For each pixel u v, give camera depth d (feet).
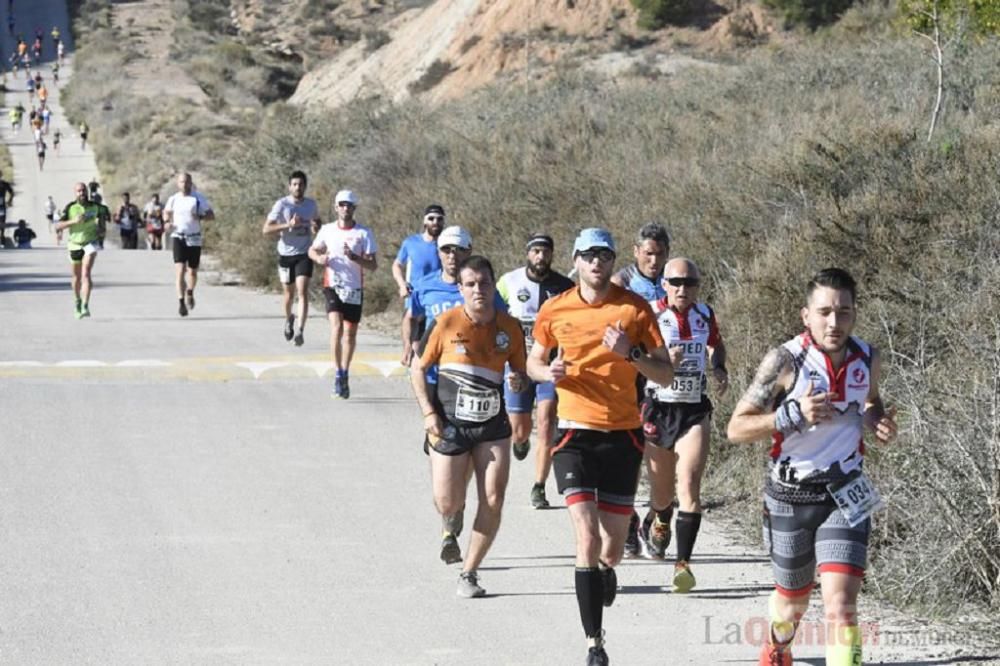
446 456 58.75
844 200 95.25
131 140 488.85
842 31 292.81
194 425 92.43
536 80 310.45
